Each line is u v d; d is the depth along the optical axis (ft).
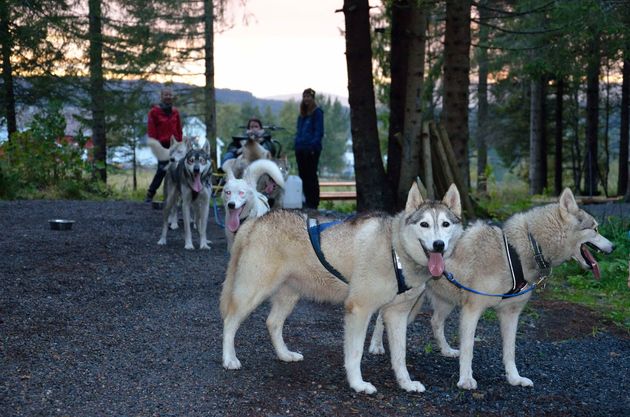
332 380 16.30
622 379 17.22
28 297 21.35
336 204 54.49
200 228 31.12
